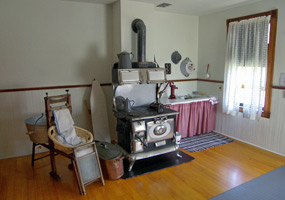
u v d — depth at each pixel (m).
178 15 4.39
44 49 3.32
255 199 2.33
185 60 4.62
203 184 2.62
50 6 3.27
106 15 3.67
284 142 3.31
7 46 3.10
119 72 3.06
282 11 3.17
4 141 3.26
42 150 3.52
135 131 2.82
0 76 3.11
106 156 2.71
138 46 3.38
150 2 3.51
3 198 2.37
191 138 4.11
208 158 3.30
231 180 2.70
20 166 3.08
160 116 2.99
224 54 4.15
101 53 3.73
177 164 3.10
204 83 4.65
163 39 4.29
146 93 3.60
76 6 3.44
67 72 3.52
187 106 3.95
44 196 2.41
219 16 4.18
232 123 4.08
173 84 4.31
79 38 3.53
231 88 3.86
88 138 2.75
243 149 3.61
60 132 2.70
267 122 3.50
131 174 2.83
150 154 2.99
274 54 3.31
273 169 2.96
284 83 3.23
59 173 2.90
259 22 3.36
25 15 3.14
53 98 2.91
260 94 3.45
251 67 3.54
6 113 3.21
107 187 2.58
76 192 2.49
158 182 2.67
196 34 4.69
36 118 3.10
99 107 3.71
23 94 3.27
